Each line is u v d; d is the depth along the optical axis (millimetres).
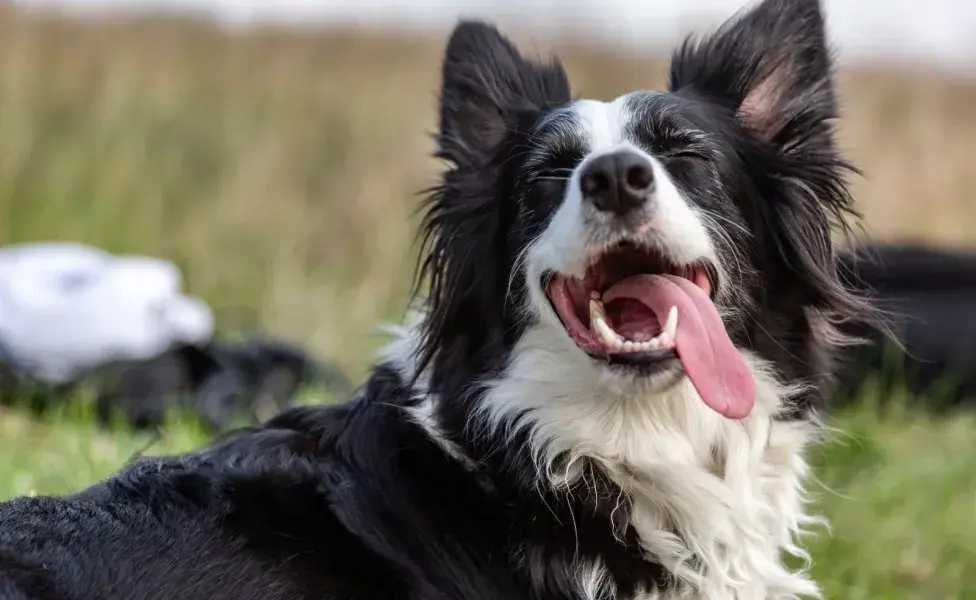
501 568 2949
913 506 4988
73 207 9859
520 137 3420
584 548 2988
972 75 13211
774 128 3455
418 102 12086
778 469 3287
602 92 12164
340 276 9992
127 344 6215
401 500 3004
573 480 3072
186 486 2875
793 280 3385
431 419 3143
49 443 5359
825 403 3748
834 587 4117
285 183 10977
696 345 2902
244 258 9938
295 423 3303
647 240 2979
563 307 3084
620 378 2916
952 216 10680
